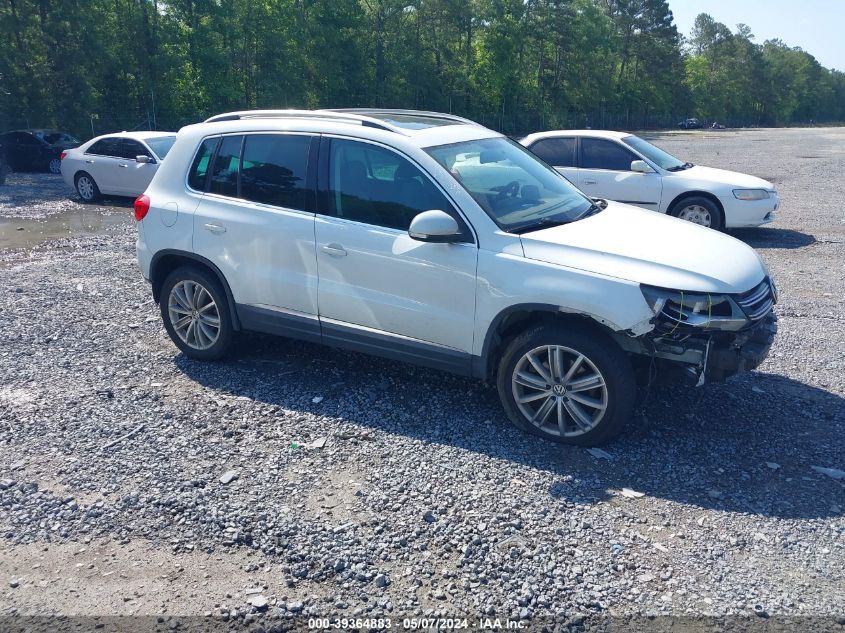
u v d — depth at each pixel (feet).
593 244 15.01
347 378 18.88
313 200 17.48
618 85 309.22
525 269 14.88
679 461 14.66
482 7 227.20
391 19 197.06
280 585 10.98
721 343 14.40
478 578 11.10
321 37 174.91
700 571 11.30
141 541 12.11
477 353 15.76
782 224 43.55
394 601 10.63
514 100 244.63
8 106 116.37
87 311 24.98
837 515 12.79
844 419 16.58
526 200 16.93
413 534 12.17
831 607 10.51
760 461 14.67
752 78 419.74
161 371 19.47
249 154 18.60
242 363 19.95
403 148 16.40
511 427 16.10
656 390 18.07
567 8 252.01
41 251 35.88
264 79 166.91
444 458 14.71
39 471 14.30
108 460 14.71
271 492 13.50
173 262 20.25
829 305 25.79
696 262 14.67
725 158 98.63
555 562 11.46
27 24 117.19
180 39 146.72
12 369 19.58
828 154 105.40
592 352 14.51
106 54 125.70
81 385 18.52
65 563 11.56
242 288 18.62
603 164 38.63
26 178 74.02
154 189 20.03
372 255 16.52
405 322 16.46
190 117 156.87
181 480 13.93
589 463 14.55
